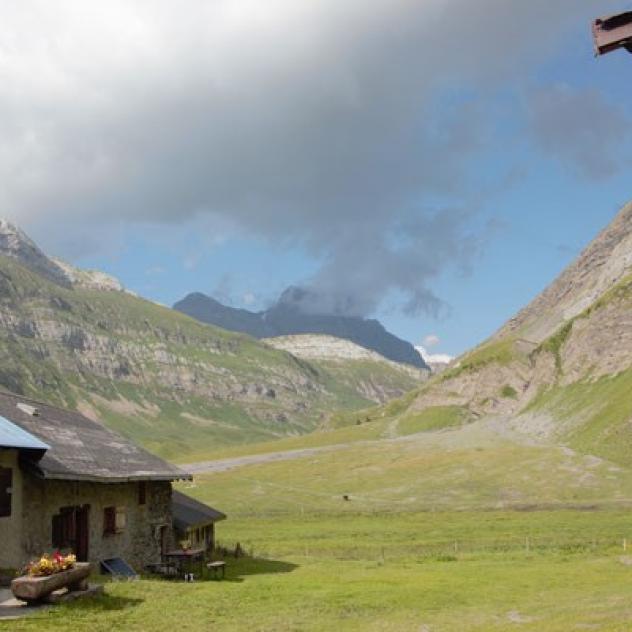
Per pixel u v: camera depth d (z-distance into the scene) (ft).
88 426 143.33
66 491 108.06
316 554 180.96
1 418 98.37
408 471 538.06
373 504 412.77
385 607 87.45
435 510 351.25
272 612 82.07
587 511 303.89
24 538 96.68
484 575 121.08
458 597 95.86
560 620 74.18
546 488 419.33
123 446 140.77
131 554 127.34
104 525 119.34
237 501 447.42
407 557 165.27
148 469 131.03
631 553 155.94
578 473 445.37
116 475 115.85
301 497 460.96
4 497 92.48
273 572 133.80
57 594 77.77
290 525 288.71
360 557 172.76
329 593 97.86
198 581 115.96
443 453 605.31
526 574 120.88
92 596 82.17
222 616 78.23
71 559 81.00
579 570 124.77
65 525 107.55
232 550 183.11
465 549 186.29
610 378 650.43
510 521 270.46
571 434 573.33
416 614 82.74
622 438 492.13
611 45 35.83
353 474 550.77
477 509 344.90
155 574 126.41
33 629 63.21
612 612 77.41
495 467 506.48
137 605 81.00
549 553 163.43
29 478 98.94
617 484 405.18
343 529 263.49
